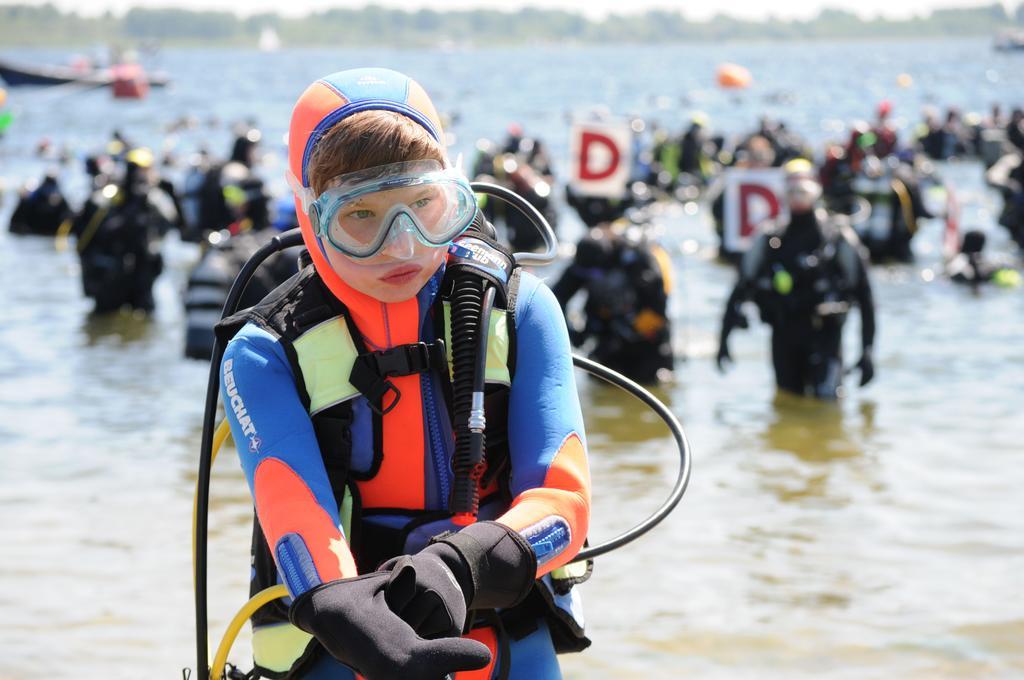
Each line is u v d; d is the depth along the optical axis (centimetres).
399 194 186
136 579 525
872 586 514
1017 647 453
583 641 215
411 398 199
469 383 195
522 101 8088
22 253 1764
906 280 1457
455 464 195
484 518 205
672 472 683
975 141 3522
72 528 588
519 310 203
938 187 2366
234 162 1386
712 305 1293
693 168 2633
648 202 1098
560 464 193
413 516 202
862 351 845
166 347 1076
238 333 200
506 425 203
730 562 543
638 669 438
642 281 912
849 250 840
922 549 557
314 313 198
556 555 186
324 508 186
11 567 536
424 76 13788
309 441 192
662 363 918
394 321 198
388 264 189
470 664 161
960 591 508
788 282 842
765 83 11106
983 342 1062
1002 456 703
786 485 652
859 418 802
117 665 440
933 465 688
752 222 1105
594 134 987
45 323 1191
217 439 220
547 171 2233
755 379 934
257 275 768
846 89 9788
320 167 187
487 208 1456
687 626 476
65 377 940
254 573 209
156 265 1251
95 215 1241
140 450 727
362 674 166
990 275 1411
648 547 562
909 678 427
